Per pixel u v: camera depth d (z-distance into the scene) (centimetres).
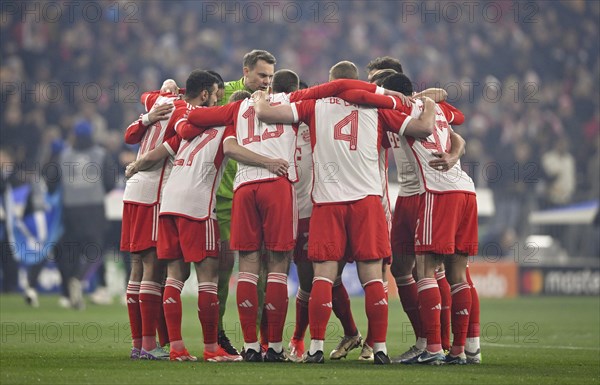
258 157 2358
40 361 2328
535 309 5225
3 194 5778
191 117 2414
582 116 8938
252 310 2378
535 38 9300
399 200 2531
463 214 2436
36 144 7125
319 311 2311
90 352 2698
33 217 5769
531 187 7500
